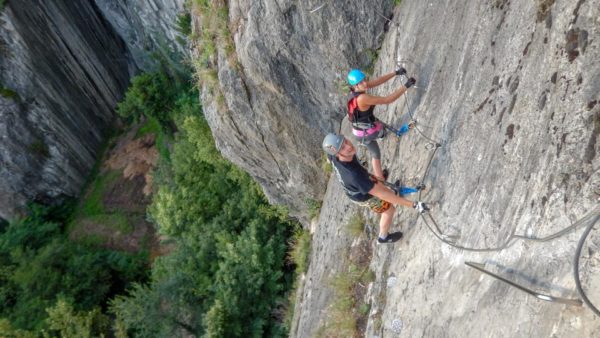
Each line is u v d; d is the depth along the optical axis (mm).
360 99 5141
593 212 2584
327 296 7730
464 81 4602
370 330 5703
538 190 3131
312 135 9703
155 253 23703
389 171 6211
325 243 9203
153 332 17297
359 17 7496
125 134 28125
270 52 8469
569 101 3027
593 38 2945
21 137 24266
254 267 15609
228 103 9867
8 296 22141
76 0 24625
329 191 10258
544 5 3506
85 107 26922
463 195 4160
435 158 4875
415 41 6078
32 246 24578
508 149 3609
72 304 21078
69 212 27016
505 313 3143
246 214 17359
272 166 11203
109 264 23312
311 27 7863
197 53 10734
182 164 19375
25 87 23062
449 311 3910
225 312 15227
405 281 5031
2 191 25719
